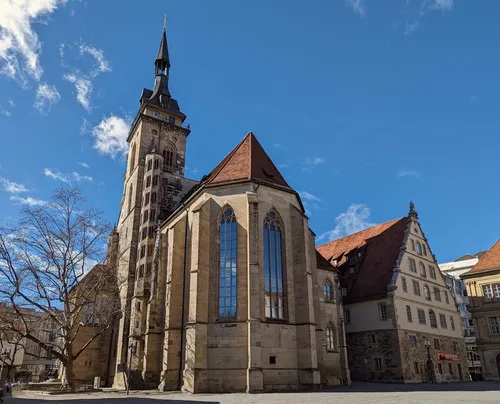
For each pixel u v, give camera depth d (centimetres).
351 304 5525
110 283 4791
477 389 3506
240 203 3934
